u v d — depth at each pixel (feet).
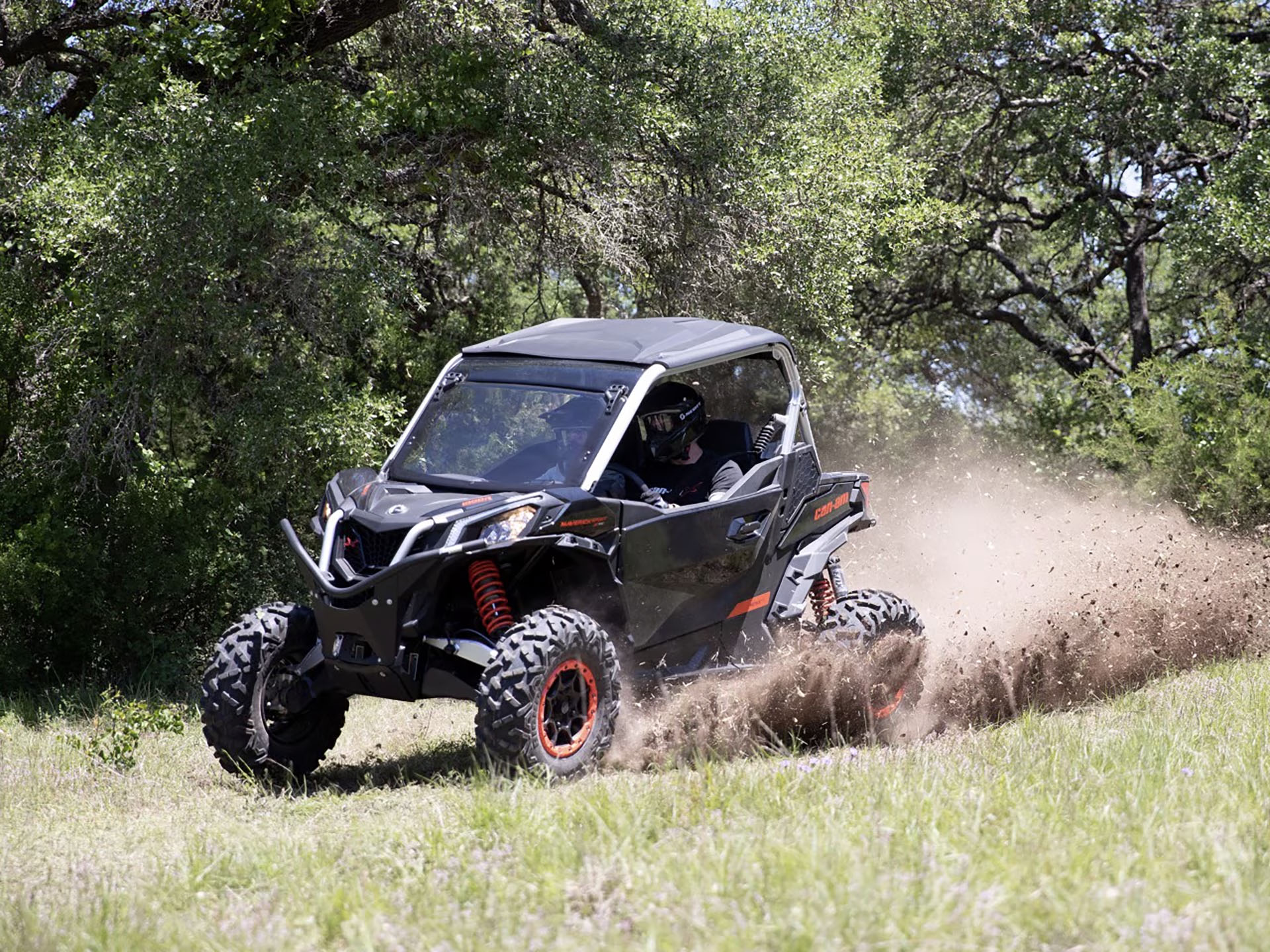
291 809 36.22
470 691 37.09
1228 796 30.12
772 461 44.78
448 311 113.80
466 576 38.70
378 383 101.96
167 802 38.50
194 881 27.50
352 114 80.07
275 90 77.20
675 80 89.20
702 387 44.29
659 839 27.76
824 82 102.37
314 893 25.77
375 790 38.78
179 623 76.48
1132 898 22.18
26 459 73.72
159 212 69.87
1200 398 104.88
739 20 91.40
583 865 25.93
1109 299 201.57
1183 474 101.81
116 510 72.13
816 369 98.94
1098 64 139.85
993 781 32.22
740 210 90.27
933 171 146.51
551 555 39.63
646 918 21.98
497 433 40.78
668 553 40.37
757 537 43.50
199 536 73.36
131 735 44.60
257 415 73.92
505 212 96.94
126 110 77.05
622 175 89.04
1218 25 140.05
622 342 42.86
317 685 39.96
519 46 84.28
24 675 68.54
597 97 83.30
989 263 171.53
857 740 45.21
